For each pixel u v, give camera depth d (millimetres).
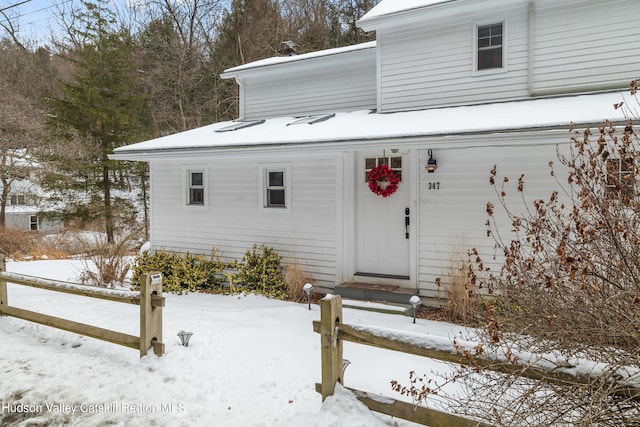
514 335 2820
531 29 7086
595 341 2477
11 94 15945
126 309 6695
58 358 4449
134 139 18141
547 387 2432
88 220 16953
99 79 17609
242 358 4453
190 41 22875
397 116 7578
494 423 2473
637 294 2270
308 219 7996
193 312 6449
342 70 9789
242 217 8688
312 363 4332
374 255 7547
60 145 15531
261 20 21344
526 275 2990
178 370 4082
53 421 3260
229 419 3225
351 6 21344
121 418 3281
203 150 7973
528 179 6242
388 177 7160
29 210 21766
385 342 2943
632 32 6559
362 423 2857
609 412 2160
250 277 7754
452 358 2672
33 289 8133
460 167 6699
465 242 6676
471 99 7590
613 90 6629
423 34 7949
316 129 7641
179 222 9492
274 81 10766
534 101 6859
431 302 6922
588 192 2791
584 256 2580
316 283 7953
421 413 2756
